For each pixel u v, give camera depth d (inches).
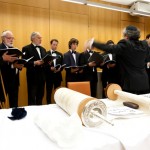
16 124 40.7
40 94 149.9
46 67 151.6
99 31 212.4
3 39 129.0
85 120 37.1
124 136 32.7
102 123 38.3
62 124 32.1
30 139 32.5
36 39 146.6
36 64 132.6
